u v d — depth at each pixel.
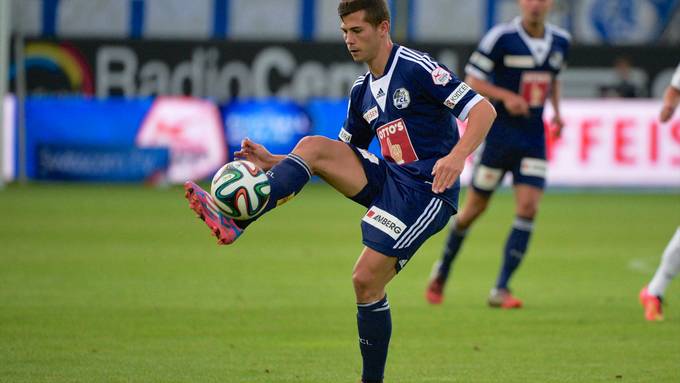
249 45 81.81
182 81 82.50
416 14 88.06
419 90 20.05
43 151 72.31
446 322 28.94
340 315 29.50
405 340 26.31
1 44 66.19
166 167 71.38
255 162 20.17
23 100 71.19
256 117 71.12
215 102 71.19
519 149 32.06
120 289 33.53
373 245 19.55
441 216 20.22
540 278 37.50
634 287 35.50
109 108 71.88
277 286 34.62
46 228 49.06
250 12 89.75
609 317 29.75
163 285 34.50
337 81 81.56
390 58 20.25
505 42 32.62
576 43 79.06
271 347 25.12
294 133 71.12
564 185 68.31
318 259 41.19
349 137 21.72
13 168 72.06
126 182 72.00
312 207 62.03
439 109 20.36
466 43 78.56
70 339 25.72
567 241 47.66
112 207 58.22
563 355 24.50
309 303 31.42
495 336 26.88
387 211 19.80
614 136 68.31
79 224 50.72
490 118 19.45
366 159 20.34
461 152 19.11
